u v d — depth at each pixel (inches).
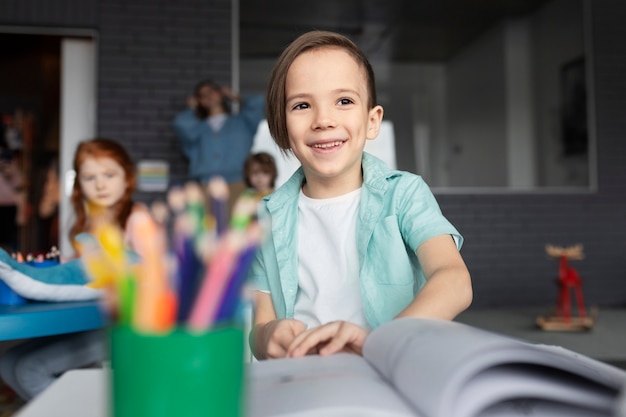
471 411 13.1
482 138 162.7
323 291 31.9
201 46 149.8
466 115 162.4
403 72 161.0
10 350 46.1
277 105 31.3
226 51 150.5
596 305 161.5
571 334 117.1
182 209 11.6
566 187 163.2
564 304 125.3
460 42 162.1
